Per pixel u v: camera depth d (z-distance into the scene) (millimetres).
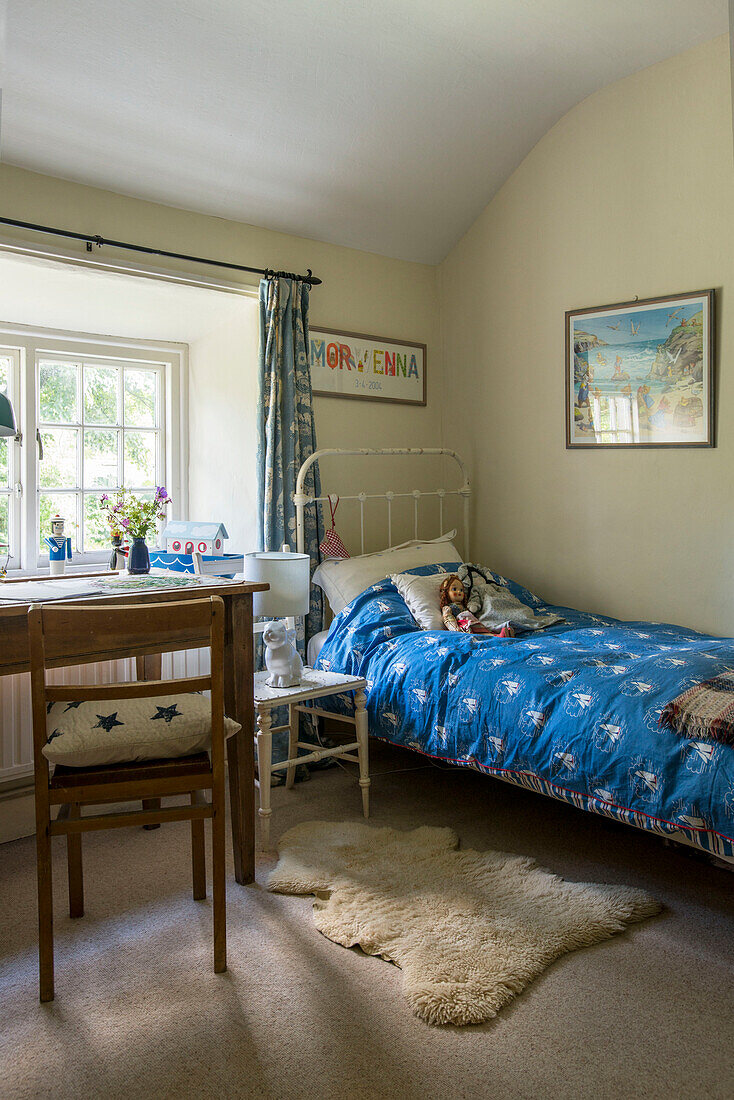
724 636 3068
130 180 2895
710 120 3004
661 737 1923
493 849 2385
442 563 3475
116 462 3473
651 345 3225
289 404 3305
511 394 3793
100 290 3047
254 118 2830
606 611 3465
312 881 2160
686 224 3100
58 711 1830
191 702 1885
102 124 2645
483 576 3320
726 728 1806
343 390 3674
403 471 3984
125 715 1801
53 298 3023
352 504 3756
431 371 4102
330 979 1740
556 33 2840
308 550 3383
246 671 2209
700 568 3131
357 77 2801
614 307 3322
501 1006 1636
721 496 3057
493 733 2311
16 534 3166
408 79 2883
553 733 2146
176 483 3635
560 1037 1548
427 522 4098
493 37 2799
